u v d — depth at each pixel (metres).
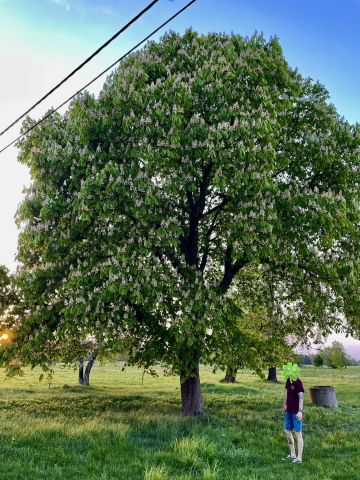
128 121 13.30
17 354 15.27
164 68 15.06
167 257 15.30
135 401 22.09
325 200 14.18
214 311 13.45
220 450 10.48
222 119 13.84
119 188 13.21
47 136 15.95
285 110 16.06
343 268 15.34
